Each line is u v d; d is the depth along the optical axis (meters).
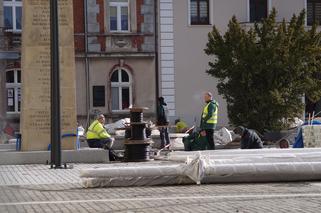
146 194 28.11
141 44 81.94
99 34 80.94
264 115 62.56
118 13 82.00
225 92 64.81
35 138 45.47
